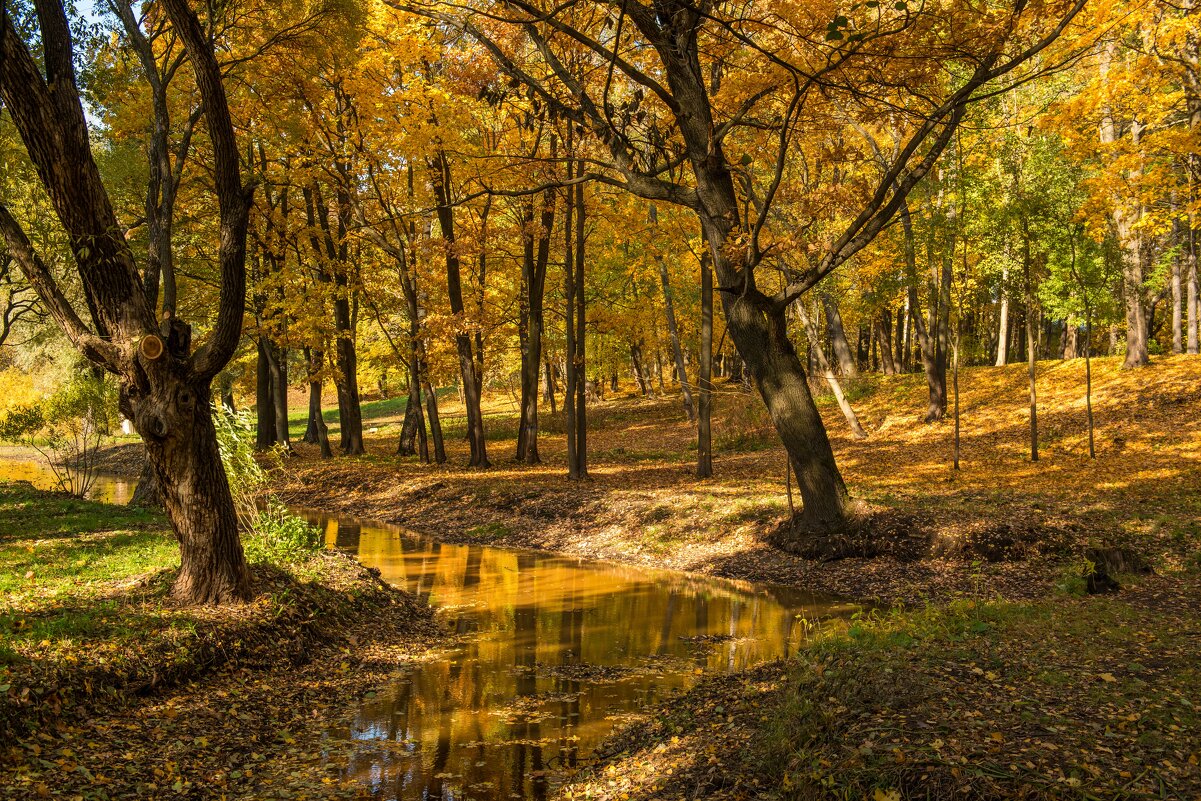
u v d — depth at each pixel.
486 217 22.73
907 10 9.43
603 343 36.75
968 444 21.83
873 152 21.70
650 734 6.16
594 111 12.65
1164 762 4.27
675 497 17.22
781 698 5.80
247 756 5.85
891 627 7.82
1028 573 11.31
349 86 19.31
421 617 10.47
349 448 29.19
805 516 13.72
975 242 20.81
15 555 9.94
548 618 10.52
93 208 7.21
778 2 10.12
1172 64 14.41
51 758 5.16
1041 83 20.48
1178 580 10.05
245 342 30.06
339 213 22.88
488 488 20.05
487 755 6.07
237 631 7.51
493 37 14.20
